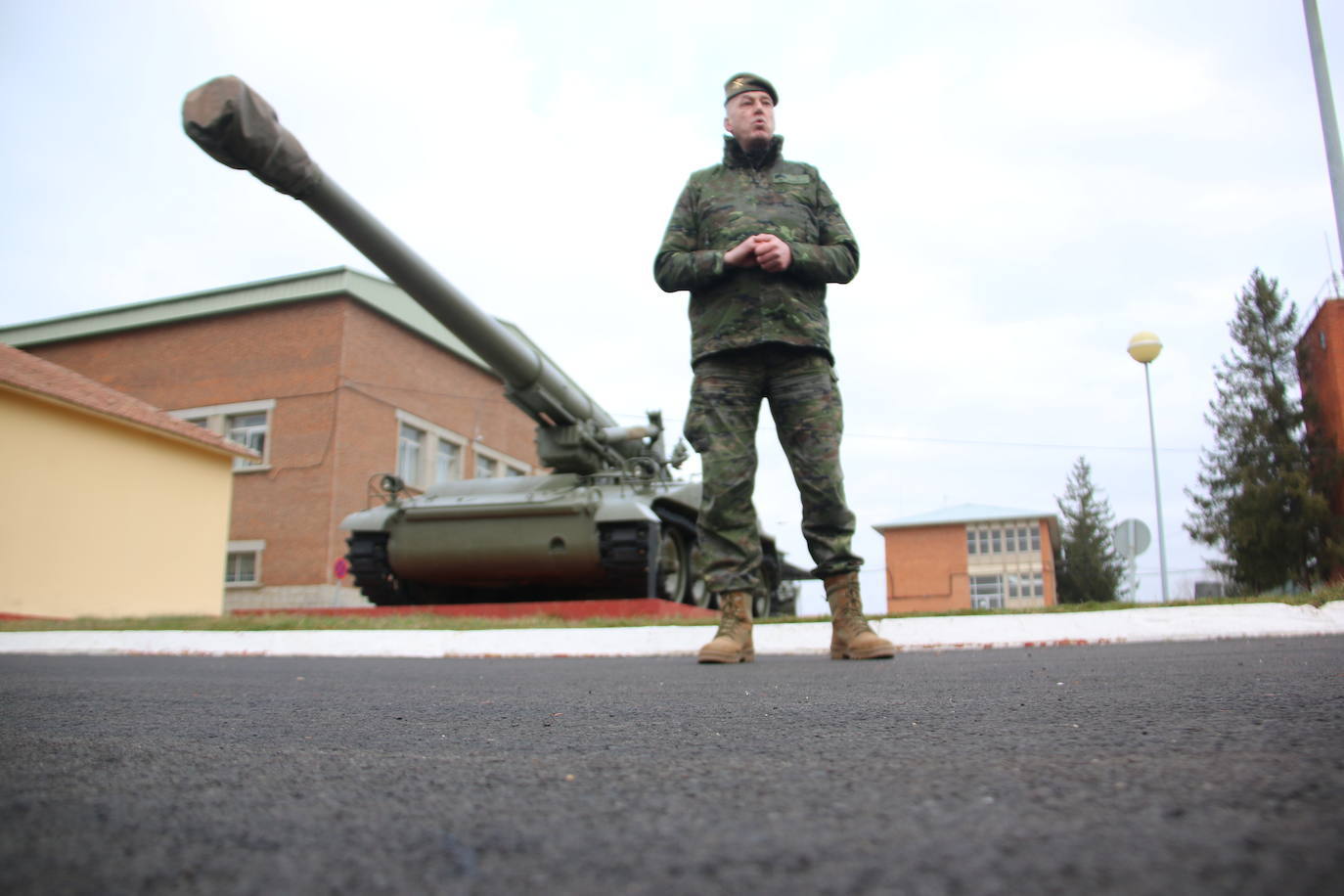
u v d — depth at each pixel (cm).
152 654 580
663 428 1199
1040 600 4294
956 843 81
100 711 222
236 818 99
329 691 280
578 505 1099
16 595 1377
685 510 1202
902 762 129
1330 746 125
